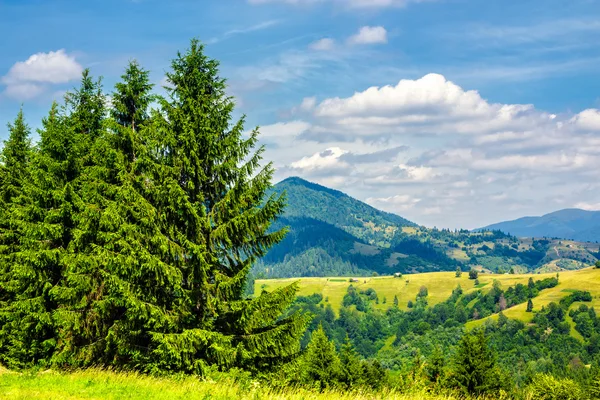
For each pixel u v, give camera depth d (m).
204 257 16.45
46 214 19.89
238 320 16.34
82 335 18.42
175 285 15.85
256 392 13.68
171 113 17.48
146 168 16.80
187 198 16.22
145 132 17.22
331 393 16.11
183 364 16.00
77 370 17.44
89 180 19.25
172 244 15.98
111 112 19.94
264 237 17.20
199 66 18.64
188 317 16.38
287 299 16.84
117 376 15.73
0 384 14.33
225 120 18.25
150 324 16.22
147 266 15.43
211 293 16.53
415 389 18.22
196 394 13.52
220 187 17.80
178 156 17.19
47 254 19.19
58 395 13.02
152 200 16.91
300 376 17.56
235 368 16.22
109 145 18.31
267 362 17.28
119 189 16.67
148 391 13.66
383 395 15.86
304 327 16.94
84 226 18.05
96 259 17.36
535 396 44.09
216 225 17.27
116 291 15.85
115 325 16.80
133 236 15.89
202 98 17.72
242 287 17.02
